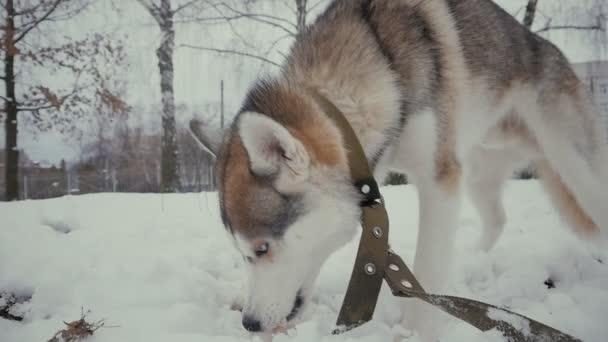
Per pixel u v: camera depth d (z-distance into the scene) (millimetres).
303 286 615
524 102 856
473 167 973
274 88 663
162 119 2771
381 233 584
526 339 478
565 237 983
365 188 599
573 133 843
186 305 659
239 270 847
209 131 709
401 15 718
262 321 576
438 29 736
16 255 818
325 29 708
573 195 862
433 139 677
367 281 569
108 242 914
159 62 2760
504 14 877
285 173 573
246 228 578
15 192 2975
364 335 590
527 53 856
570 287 792
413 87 673
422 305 610
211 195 1527
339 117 608
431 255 651
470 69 750
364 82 644
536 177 957
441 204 670
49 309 673
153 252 864
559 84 874
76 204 1299
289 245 586
